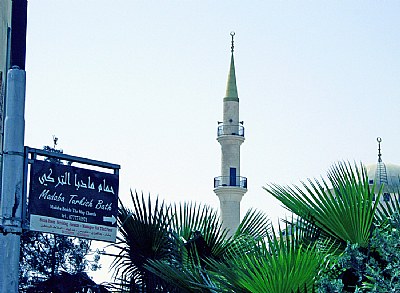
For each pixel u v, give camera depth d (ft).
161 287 48.29
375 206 41.06
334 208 40.98
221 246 50.11
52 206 29.53
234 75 318.65
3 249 27.45
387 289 36.14
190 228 52.13
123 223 47.44
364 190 41.42
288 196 41.78
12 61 28.43
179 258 49.14
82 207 30.32
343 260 38.06
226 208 299.79
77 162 30.45
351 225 40.96
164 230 49.32
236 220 299.17
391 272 37.70
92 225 30.53
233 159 305.94
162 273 42.88
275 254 37.24
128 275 49.37
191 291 41.06
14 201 27.86
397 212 39.32
